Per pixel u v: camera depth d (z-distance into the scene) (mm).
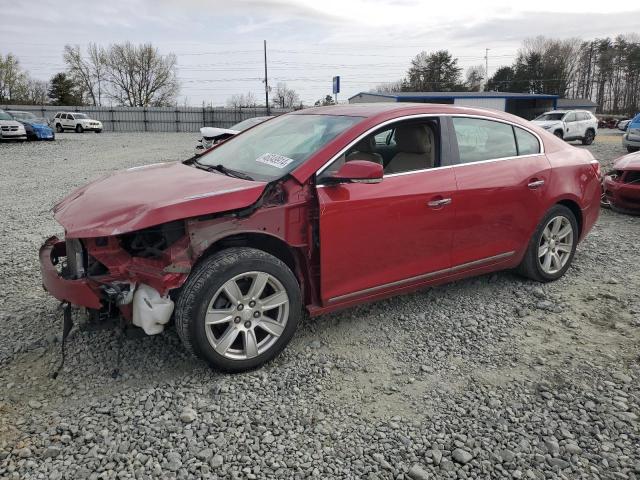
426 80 82188
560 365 3408
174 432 2721
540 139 4648
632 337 3779
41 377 3213
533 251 4578
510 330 3904
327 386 3162
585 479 2438
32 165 15414
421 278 3883
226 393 3059
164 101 73875
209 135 15531
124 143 27281
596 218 5117
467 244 4055
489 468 2504
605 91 80125
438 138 3934
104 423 2779
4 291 4570
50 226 7227
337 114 4004
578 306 4320
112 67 71312
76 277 3211
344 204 3393
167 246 3195
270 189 3283
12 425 2754
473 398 3051
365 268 3580
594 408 2945
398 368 3371
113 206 3096
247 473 2447
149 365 3348
